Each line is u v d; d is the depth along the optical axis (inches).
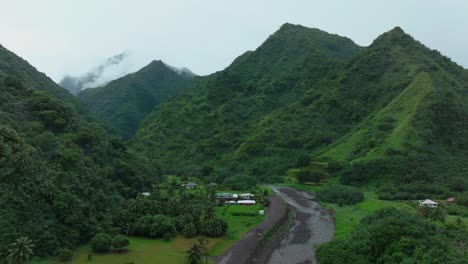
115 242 3275.1
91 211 3710.6
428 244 2309.3
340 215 5002.5
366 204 5187.0
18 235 2822.3
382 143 7258.9
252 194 6127.0
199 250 3075.8
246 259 3270.2
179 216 4163.4
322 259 2743.6
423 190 5615.2
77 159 4215.1
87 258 3097.9
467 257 2207.2
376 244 2490.2
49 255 3011.8
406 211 4060.0
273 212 5014.8
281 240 4008.4
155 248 3452.3
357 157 7396.7
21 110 4751.5
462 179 5787.4
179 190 5969.5
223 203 5423.2
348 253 2586.1
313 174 7253.9
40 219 3125.0
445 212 4365.2
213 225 3848.4
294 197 6378.0
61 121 4970.5
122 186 4840.1
